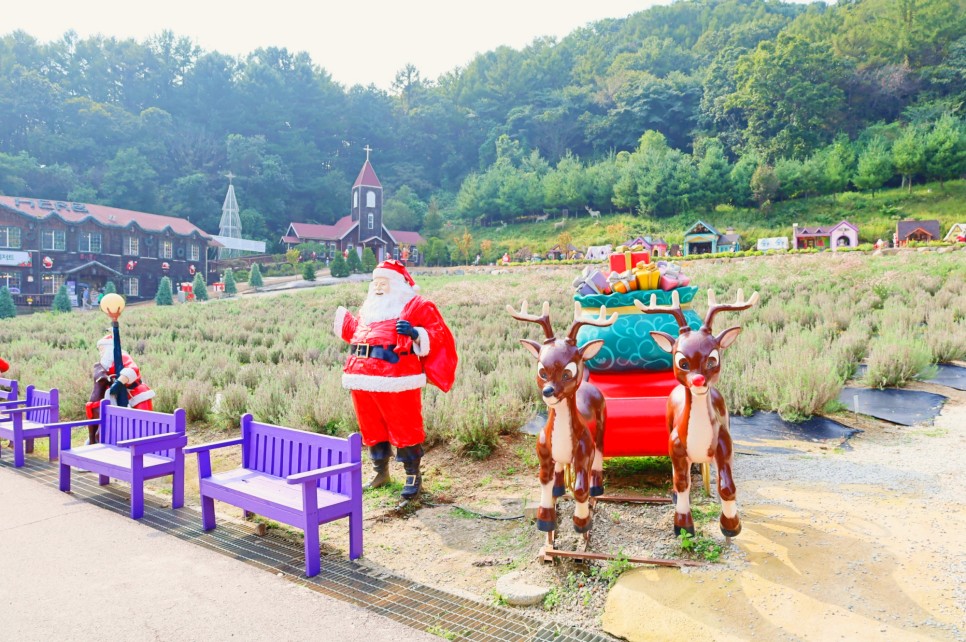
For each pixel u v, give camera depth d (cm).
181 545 430
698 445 358
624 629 298
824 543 362
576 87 13262
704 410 357
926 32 9362
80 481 605
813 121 8531
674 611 305
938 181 7094
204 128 10669
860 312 1280
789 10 15600
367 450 677
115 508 516
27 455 723
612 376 512
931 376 827
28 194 7850
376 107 13112
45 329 2130
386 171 12450
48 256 4925
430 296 2600
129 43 11288
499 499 507
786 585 320
